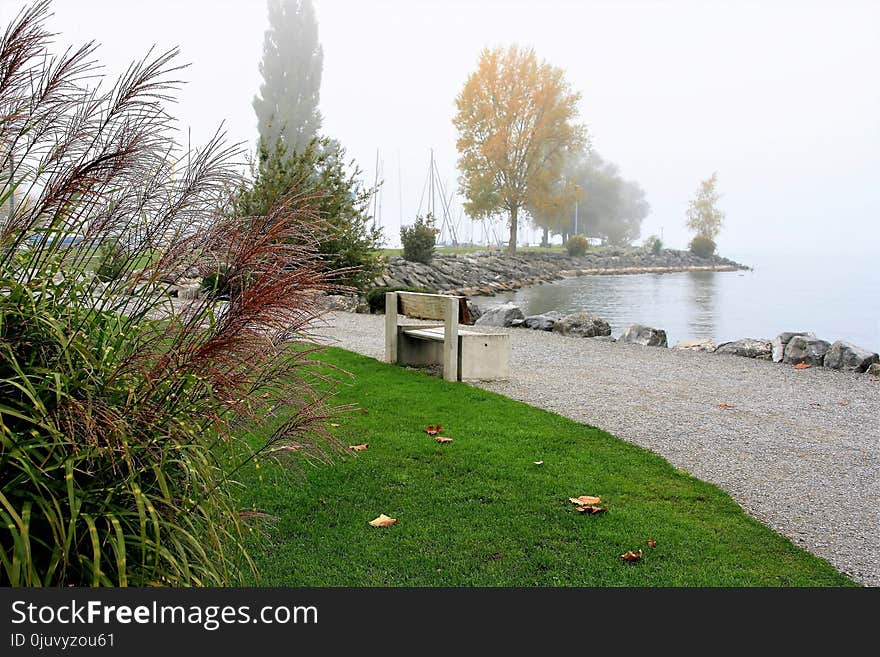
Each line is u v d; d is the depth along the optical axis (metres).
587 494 3.97
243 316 1.85
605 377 8.02
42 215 1.84
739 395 7.18
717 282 43.66
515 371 8.23
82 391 1.79
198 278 2.07
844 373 8.55
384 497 3.83
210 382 1.89
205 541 2.10
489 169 56.44
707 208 81.88
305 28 59.78
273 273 1.94
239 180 2.18
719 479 4.47
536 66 54.69
